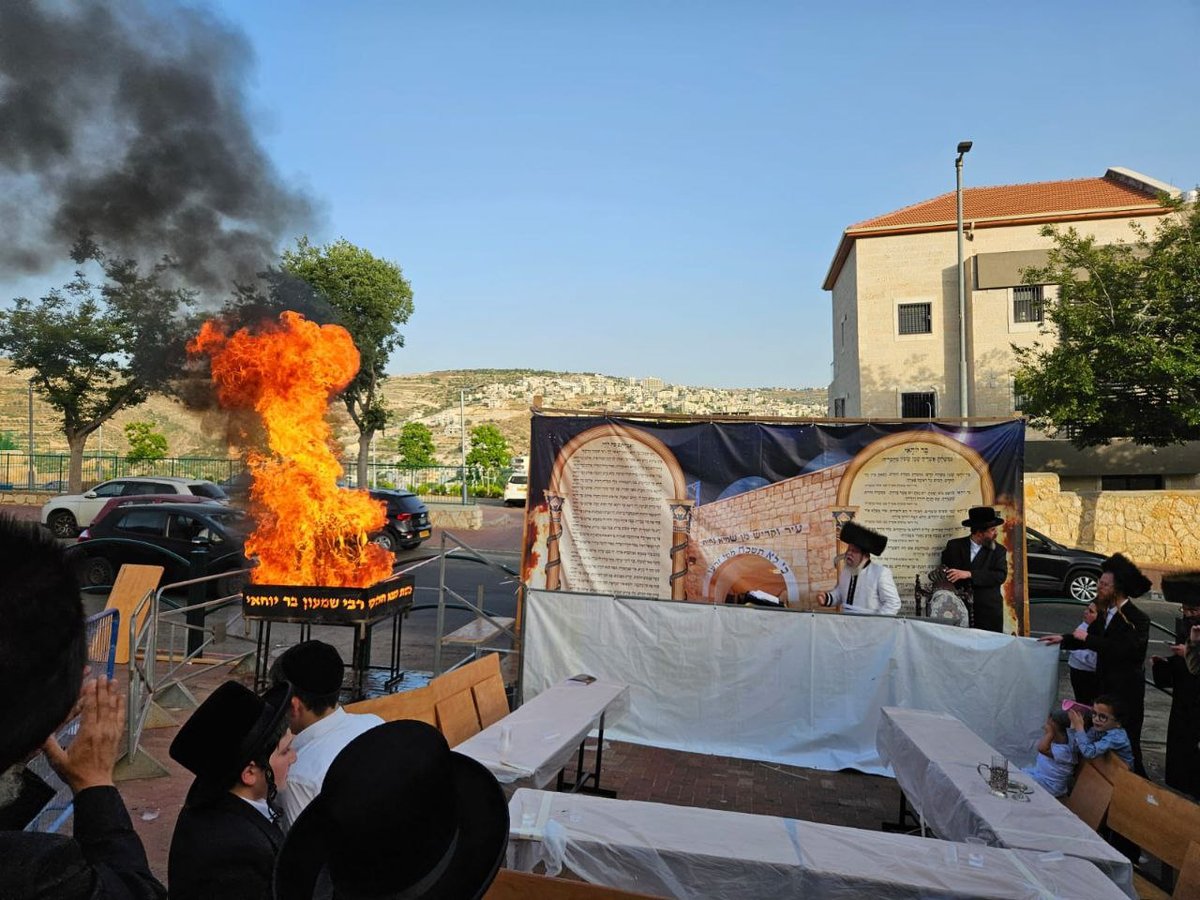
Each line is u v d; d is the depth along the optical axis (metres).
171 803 5.52
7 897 1.10
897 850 3.37
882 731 5.68
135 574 7.35
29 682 1.12
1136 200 27.09
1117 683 5.58
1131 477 24.73
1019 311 26.78
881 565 7.51
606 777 6.29
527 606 7.44
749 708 6.95
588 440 8.38
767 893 3.17
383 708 5.04
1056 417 19.92
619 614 7.23
